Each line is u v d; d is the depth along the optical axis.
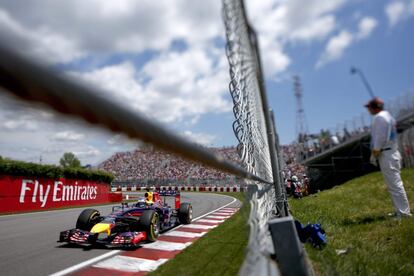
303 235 3.73
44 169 15.04
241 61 1.74
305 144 35.38
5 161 12.92
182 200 21.44
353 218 5.67
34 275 3.80
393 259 3.19
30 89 0.31
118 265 4.25
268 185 3.32
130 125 0.55
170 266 3.84
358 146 31.20
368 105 5.49
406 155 23.98
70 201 17.31
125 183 44.78
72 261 4.44
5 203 12.89
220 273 3.47
